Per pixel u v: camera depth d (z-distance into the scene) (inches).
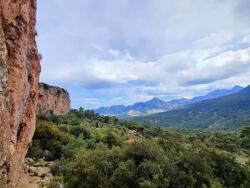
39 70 1088.2
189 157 1274.6
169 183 1130.0
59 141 2171.5
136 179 1112.2
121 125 4975.4
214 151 1435.8
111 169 1194.6
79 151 1870.1
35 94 1041.5
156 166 1140.5
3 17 622.5
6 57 623.5
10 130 671.8
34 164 1689.2
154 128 5059.1
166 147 1481.3
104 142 2456.9
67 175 1213.7
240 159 2044.8
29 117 967.0
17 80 689.6
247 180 1317.7
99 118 5098.4
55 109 4141.2
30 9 915.4
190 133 5300.2
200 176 1225.4
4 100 596.1
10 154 690.8
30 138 1052.5
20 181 1286.9
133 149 1272.1
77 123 3280.0
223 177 1339.8
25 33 750.5
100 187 1096.2
